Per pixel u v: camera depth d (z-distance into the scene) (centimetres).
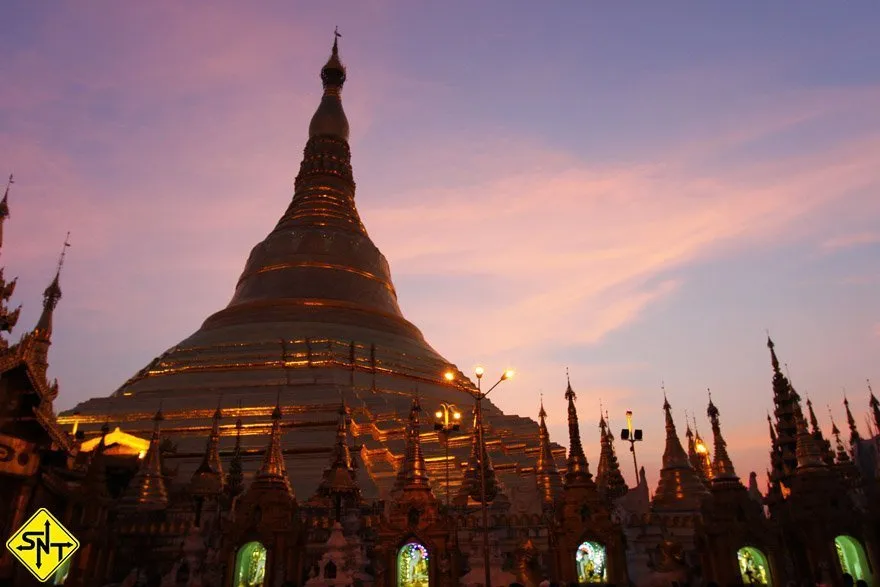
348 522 3897
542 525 3953
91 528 3164
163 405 5778
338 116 9438
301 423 5509
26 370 2955
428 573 3369
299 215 8438
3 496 2841
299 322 7025
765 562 3350
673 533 3959
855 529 3391
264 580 3344
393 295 8400
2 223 3097
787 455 4378
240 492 4444
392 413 5769
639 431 5153
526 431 5994
